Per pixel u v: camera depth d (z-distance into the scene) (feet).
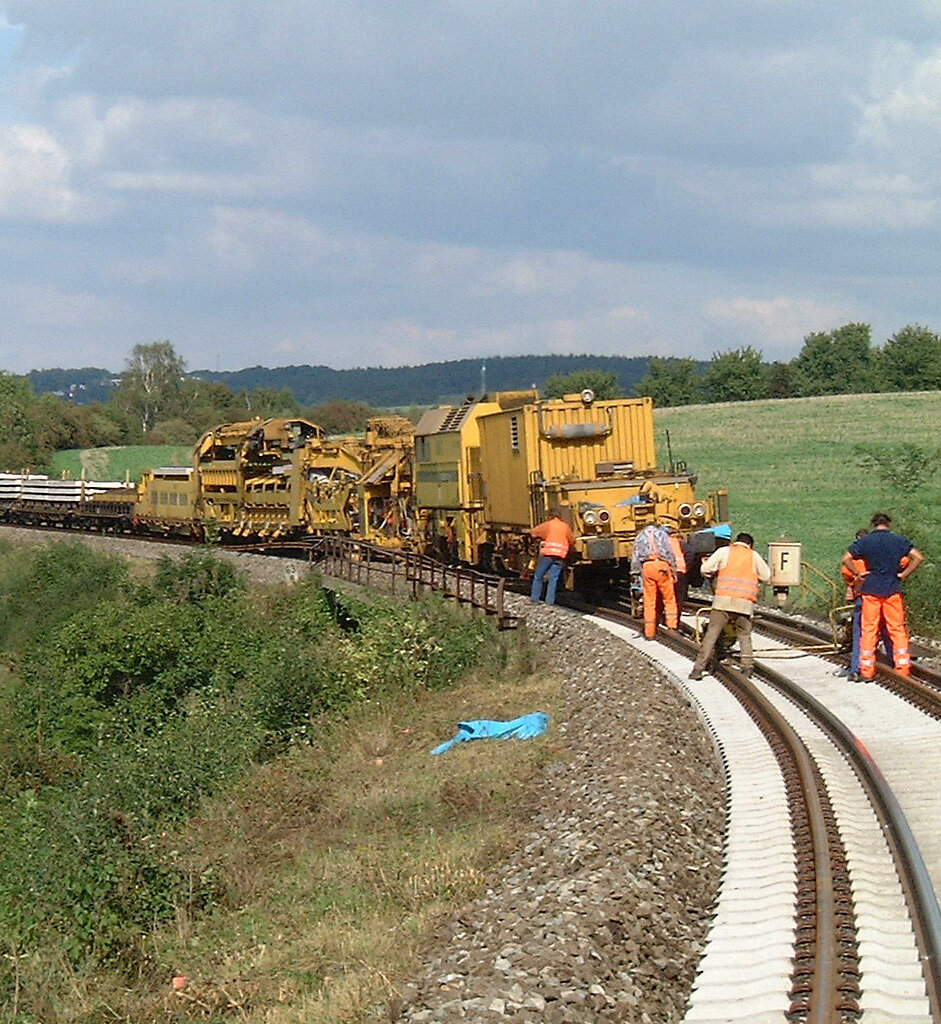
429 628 77.92
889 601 55.21
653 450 84.74
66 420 356.18
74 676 86.43
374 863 44.29
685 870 34.68
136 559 145.28
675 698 55.01
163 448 347.36
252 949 38.88
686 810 39.34
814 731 46.98
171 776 60.29
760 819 37.73
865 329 470.39
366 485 118.73
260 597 106.32
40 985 38.65
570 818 41.47
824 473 203.51
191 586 112.78
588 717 56.13
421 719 67.46
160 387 457.68
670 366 451.12
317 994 32.53
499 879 38.60
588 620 74.38
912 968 26.21
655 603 67.82
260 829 53.42
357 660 75.92
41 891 44.27
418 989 29.01
